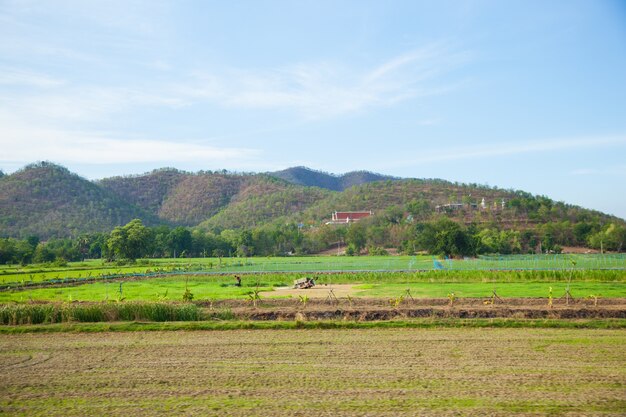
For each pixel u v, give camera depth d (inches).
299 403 611.2
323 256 5659.5
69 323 1168.8
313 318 1227.2
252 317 1263.5
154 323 1161.4
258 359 832.9
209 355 868.6
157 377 737.6
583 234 5226.4
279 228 6988.2
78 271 3499.0
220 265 3806.6
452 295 1375.5
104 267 4042.8
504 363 778.8
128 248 4660.4
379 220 6692.9
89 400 640.4
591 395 628.1
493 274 2214.6
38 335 1076.5
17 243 5152.6
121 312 1217.4
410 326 1082.7
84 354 893.8
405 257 4773.6
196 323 1142.3
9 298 1866.4
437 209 6815.9
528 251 4965.6
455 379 700.0
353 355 845.8
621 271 2114.9
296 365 789.2
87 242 6038.4
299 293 1878.7
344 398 627.2
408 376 717.3
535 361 788.6
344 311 1253.7
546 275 2172.7
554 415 562.3
